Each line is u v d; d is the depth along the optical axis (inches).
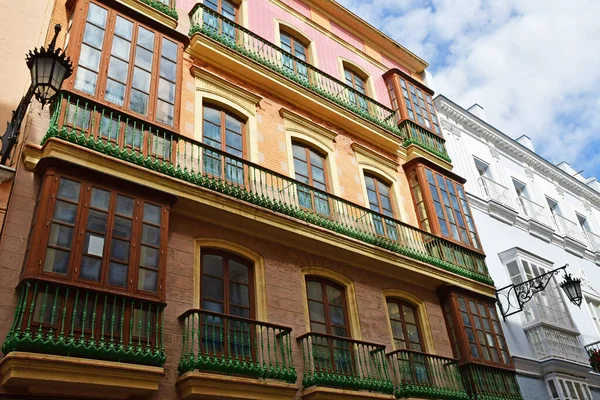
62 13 417.1
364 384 386.6
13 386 258.8
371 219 511.8
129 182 338.0
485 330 538.3
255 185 423.5
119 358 280.1
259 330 367.9
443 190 618.8
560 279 759.1
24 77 372.5
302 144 530.0
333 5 698.8
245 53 515.5
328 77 595.5
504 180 820.0
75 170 319.9
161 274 324.2
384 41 756.0
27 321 263.0
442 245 558.6
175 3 484.4
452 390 453.1
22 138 337.1
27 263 280.4
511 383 520.4
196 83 467.2
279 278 413.4
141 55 400.2
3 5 389.1
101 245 308.8
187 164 398.6
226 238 399.9
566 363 606.5
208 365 315.9
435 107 778.2
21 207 313.4
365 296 467.5
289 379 347.6
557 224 869.2
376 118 623.8
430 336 500.4
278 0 631.8
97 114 350.0
